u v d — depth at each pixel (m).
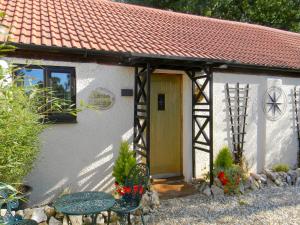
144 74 5.82
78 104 5.65
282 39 10.77
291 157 8.28
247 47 8.65
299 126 8.41
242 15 18.22
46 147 5.41
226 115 7.32
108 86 5.92
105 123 5.91
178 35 7.91
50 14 6.77
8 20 5.76
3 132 2.69
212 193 5.87
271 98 7.80
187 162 6.84
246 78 7.54
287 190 6.34
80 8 7.84
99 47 5.57
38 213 4.25
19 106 3.21
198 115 6.66
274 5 17.23
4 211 3.96
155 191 5.62
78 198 3.96
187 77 6.86
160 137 6.93
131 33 6.99
